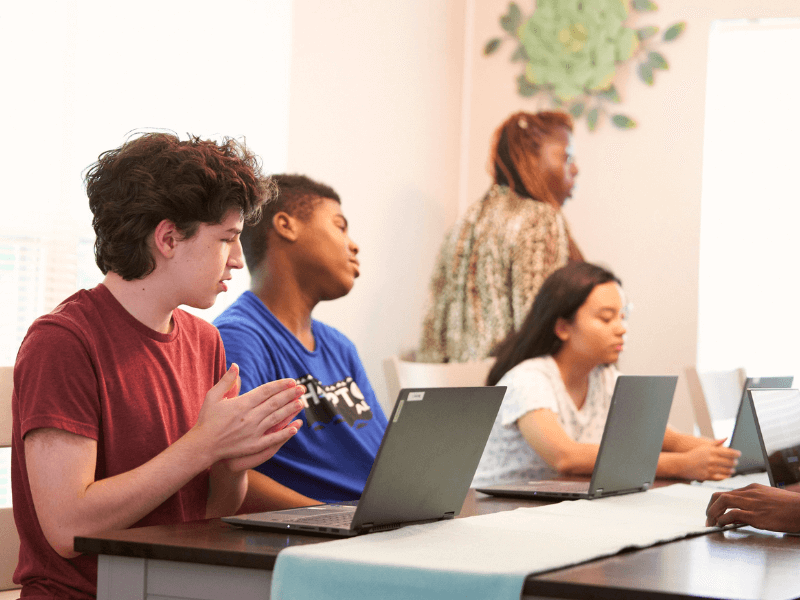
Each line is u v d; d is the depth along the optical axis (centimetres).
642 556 112
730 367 374
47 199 230
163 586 110
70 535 118
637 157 375
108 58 243
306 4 301
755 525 132
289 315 195
